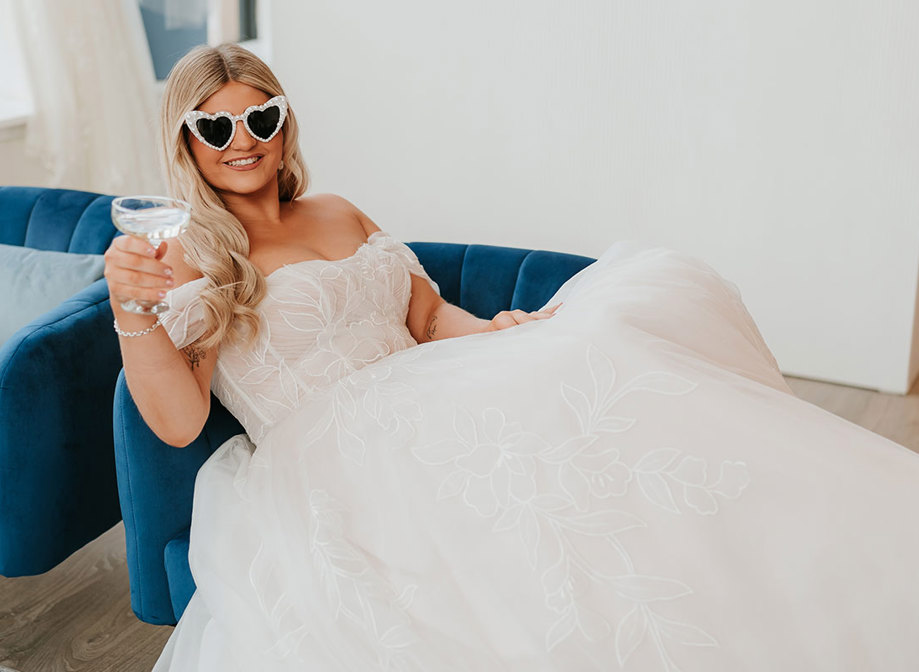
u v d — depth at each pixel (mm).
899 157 3182
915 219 3215
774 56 3260
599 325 1599
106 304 2223
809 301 3465
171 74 1840
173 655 1564
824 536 1310
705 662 1244
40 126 4188
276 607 1473
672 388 1482
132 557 1790
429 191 4035
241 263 1792
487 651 1331
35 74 4133
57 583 2375
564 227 3811
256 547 1576
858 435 1432
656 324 1633
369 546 1497
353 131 4113
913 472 1363
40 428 2018
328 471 1619
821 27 3166
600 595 1320
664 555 1338
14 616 2240
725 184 3469
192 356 1718
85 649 2125
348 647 1378
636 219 3664
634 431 1457
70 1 4156
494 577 1396
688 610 1283
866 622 1242
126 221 1290
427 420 1603
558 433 1490
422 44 3844
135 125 4508
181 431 1641
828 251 3379
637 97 3518
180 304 1685
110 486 2248
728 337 1671
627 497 1399
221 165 1843
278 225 1971
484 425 1548
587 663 1272
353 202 4223
